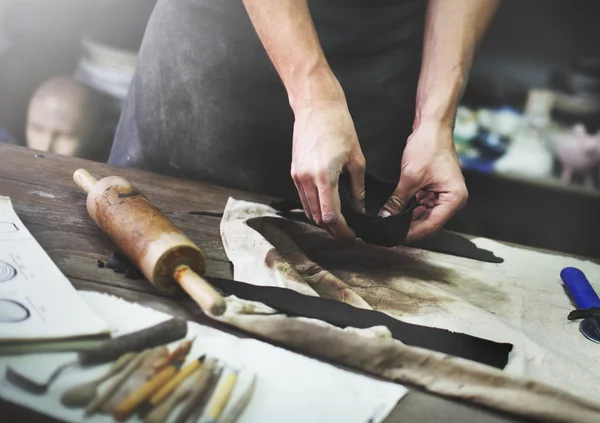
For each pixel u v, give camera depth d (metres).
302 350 0.80
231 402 0.67
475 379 0.77
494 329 0.92
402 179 1.15
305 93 1.09
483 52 2.51
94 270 0.91
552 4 2.43
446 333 0.86
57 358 0.69
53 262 0.87
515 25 2.48
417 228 1.13
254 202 1.32
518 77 2.41
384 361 0.79
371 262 1.12
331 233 1.08
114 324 0.76
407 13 1.50
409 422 0.71
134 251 0.87
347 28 1.46
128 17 2.58
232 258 1.01
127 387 0.66
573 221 2.56
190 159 1.57
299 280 0.95
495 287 1.10
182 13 1.49
